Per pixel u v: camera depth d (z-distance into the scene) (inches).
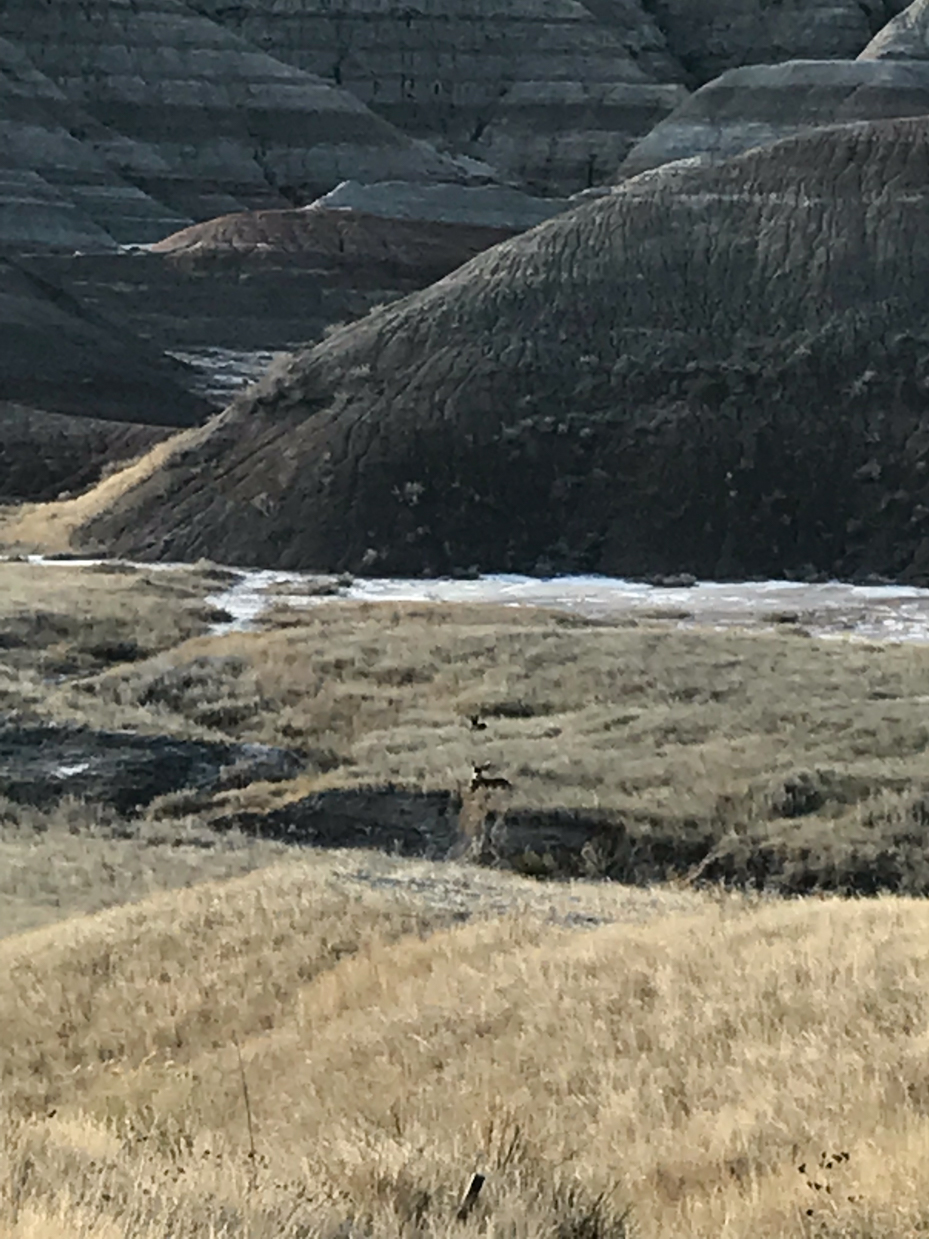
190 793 1181.7
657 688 1349.7
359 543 2536.9
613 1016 488.1
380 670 1476.4
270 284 5142.7
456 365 2871.6
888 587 2390.5
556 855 1003.3
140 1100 478.3
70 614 1766.7
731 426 2699.3
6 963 659.4
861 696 1280.8
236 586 2245.3
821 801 1020.5
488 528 2573.8
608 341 2913.4
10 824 1086.4
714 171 3309.5
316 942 648.4
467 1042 487.5
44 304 4562.0
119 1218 248.2
